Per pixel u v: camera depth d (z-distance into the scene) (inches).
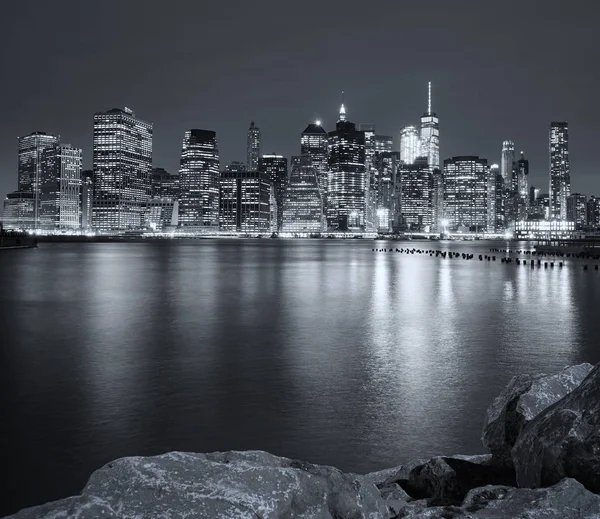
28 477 413.4
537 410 282.4
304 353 869.8
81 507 163.8
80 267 3472.0
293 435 498.0
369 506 211.5
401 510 216.5
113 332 1072.2
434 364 786.2
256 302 1606.8
